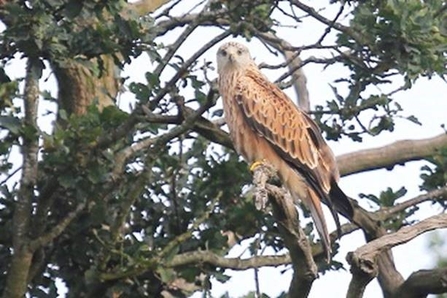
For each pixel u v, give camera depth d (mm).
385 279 15891
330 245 14469
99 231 14570
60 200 14992
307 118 15531
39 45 13742
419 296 14586
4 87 13672
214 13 16125
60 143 13820
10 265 14523
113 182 14453
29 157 14500
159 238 15078
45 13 13914
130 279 14422
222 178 15508
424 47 14969
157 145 14664
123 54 14406
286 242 11133
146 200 15469
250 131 15375
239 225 15461
